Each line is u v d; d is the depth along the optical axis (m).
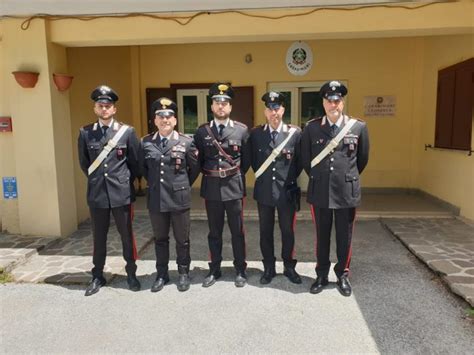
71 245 4.37
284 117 6.77
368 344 2.46
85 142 3.19
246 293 3.17
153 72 6.89
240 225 3.29
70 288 3.33
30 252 4.03
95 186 3.16
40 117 4.38
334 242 4.39
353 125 3.03
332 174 3.02
